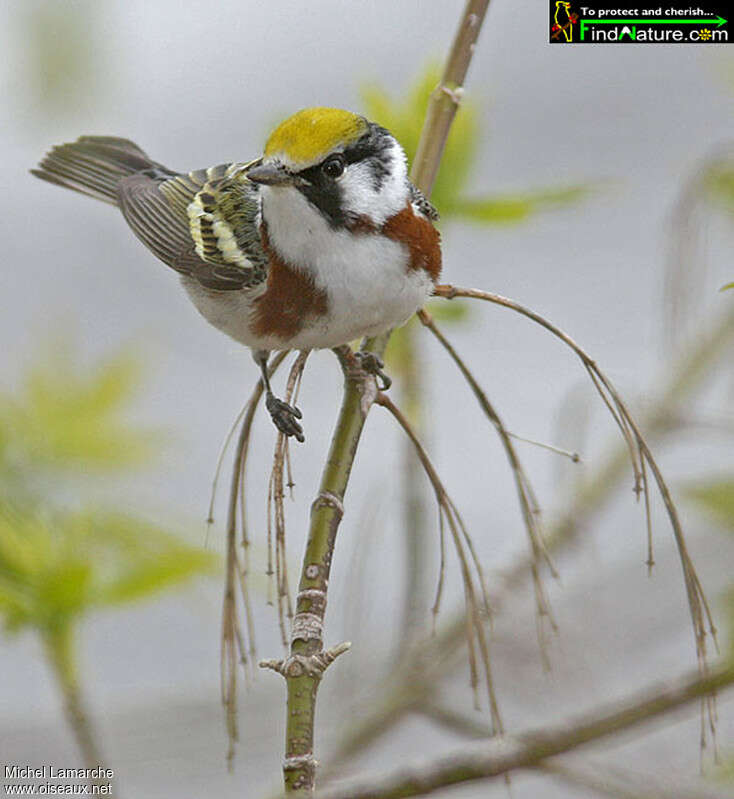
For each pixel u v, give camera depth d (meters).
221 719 3.40
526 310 3.33
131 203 3.47
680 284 3.41
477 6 3.36
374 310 3.39
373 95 3.41
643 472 3.32
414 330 3.40
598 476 3.42
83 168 3.48
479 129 3.40
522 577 3.41
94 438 3.36
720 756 3.38
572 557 3.42
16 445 3.36
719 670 3.32
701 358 3.44
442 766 3.31
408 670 3.39
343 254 3.38
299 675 3.30
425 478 3.40
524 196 3.39
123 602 3.34
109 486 3.36
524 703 3.39
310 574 3.31
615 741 3.36
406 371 3.40
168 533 3.35
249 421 3.32
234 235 3.42
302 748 3.29
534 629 3.40
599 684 3.40
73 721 3.34
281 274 3.39
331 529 3.31
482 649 3.32
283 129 3.39
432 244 3.39
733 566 3.42
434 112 3.36
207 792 3.40
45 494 3.36
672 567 3.42
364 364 3.38
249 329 3.41
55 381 3.37
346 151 3.38
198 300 3.43
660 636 3.41
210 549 3.34
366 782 3.31
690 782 3.37
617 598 3.42
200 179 3.46
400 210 3.39
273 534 3.54
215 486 3.33
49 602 3.34
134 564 3.34
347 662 3.39
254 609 3.49
